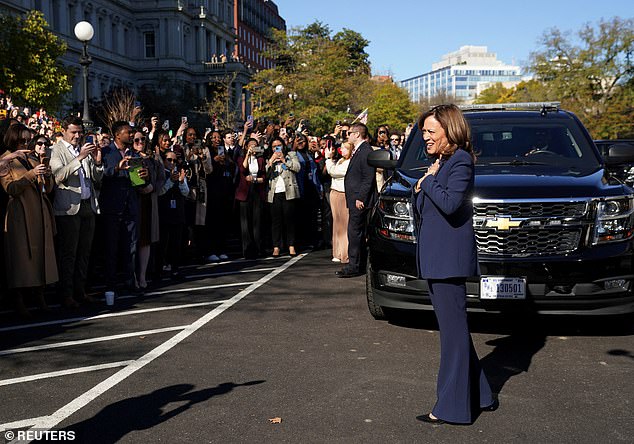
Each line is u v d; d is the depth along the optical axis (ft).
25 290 28.89
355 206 33.60
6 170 25.89
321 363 19.20
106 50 227.61
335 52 179.83
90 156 28.12
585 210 20.47
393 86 270.87
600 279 20.34
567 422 14.79
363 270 36.14
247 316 25.31
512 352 20.17
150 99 169.37
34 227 26.45
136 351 20.79
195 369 18.81
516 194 20.66
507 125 26.23
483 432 14.26
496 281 20.40
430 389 16.94
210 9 294.87
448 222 14.55
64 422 15.07
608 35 202.49
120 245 29.94
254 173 41.52
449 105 14.70
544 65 212.23
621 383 17.31
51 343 22.13
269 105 172.45
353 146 35.24
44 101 113.70
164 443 13.82
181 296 29.68
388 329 23.07
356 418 15.06
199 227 39.93
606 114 201.87
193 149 39.68
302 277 34.06
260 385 17.35
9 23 112.68
